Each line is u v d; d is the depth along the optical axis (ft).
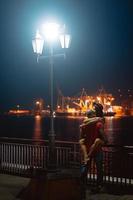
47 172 29.04
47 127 481.87
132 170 34.06
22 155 43.50
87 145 31.50
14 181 38.93
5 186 36.58
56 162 38.81
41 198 28.53
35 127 487.20
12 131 401.90
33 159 42.32
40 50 41.86
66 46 40.93
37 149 42.19
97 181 33.47
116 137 310.65
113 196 32.32
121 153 34.63
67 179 28.99
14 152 44.29
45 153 41.29
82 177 30.37
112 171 34.88
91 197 31.99
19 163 43.14
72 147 38.04
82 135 31.81
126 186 34.09
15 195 32.99
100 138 31.22
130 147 33.91
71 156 37.81
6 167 44.37
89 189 34.81
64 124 519.19
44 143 41.93
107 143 32.99
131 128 425.28
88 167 31.19
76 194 29.25
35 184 29.37
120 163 34.65
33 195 29.40
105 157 35.40
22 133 363.97
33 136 320.50
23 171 41.98
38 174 29.32
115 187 34.37
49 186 28.43
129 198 31.27
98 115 32.01
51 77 39.55
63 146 38.88
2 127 495.82
